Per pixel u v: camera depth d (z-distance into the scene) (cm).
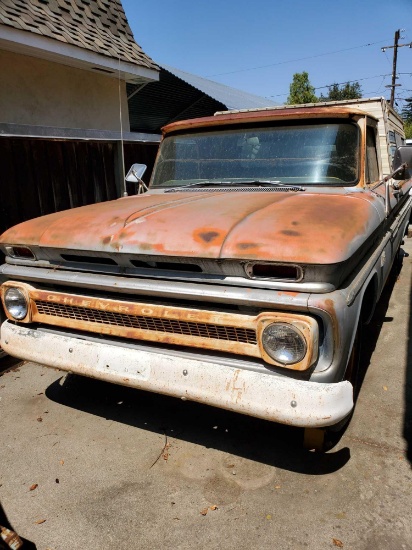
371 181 350
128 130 820
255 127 356
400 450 269
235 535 213
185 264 227
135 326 250
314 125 339
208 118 372
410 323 466
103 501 238
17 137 411
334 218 233
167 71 948
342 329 210
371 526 215
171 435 294
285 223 222
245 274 214
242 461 266
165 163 393
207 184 351
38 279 278
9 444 288
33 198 433
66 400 341
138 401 338
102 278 253
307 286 204
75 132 518
